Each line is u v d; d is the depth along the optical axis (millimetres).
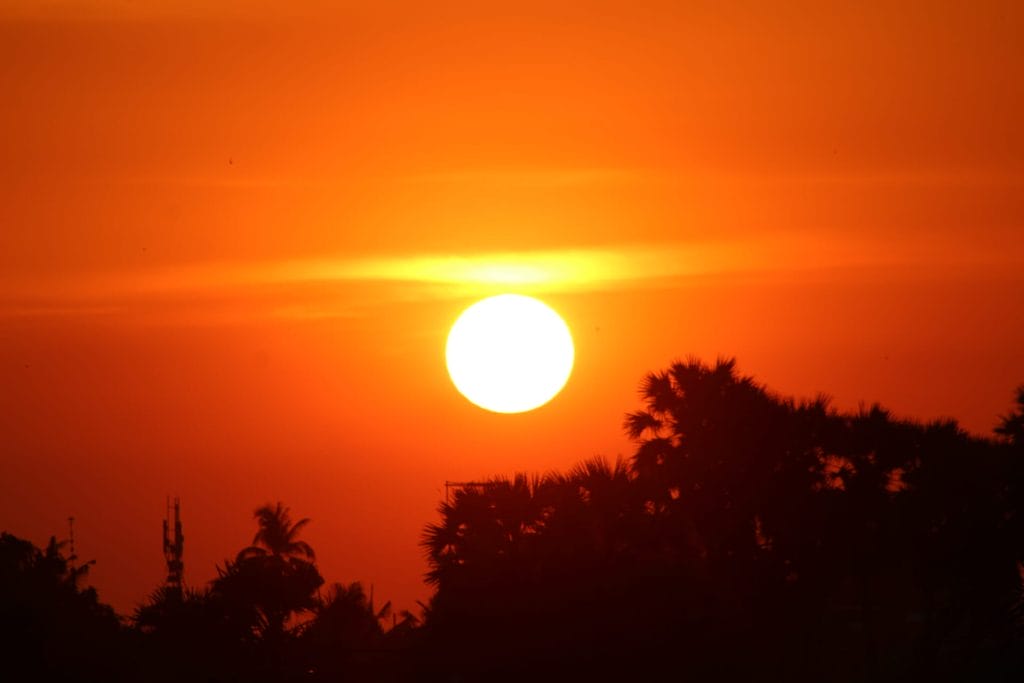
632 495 124312
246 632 165375
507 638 112250
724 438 149125
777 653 143625
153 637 168000
